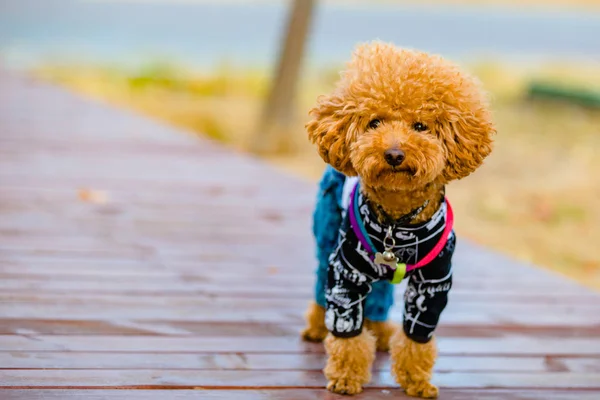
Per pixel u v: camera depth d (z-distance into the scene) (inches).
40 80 455.2
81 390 101.2
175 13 1524.4
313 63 629.6
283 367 112.7
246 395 103.3
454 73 96.6
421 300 100.3
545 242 253.0
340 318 101.5
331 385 105.7
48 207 193.8
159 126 319.9
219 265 158.2
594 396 110.3
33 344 114.4
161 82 535.8
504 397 108.5
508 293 151.6
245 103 490.3
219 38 970.7
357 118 95.7
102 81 535.8
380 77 94.1
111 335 120.0
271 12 1628.9
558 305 146.1
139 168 243.6
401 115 93.4
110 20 1251.2
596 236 262.1
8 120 315.9
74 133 295.7
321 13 1546.5
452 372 115.6
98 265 153.2
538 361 121.2
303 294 144.2
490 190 315.6
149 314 129.6
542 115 470.9
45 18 1204.5
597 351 126.0
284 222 193.5
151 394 101.6
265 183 233.1
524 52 868.0
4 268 147.7
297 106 389.7
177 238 175.2
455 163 96.1
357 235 98.3
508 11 2090.3
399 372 107.0
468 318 137.6
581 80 569.6
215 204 206.7
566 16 1883.6
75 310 129.0
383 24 1273.4
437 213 98.0
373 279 101.0
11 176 223.6
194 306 134.8
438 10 2020.2
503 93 531.2
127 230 178.9
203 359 113.7
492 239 253.1
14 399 97.0
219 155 269.7
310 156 368.8
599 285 212.7
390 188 93.1
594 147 391.2
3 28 995.9
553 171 346.9
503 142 397.4
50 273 146.6
